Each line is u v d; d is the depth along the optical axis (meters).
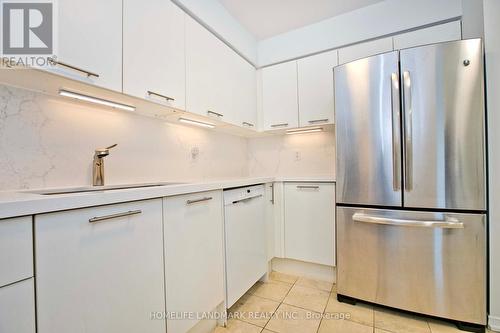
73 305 0.76
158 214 1.06
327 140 2.47
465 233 1.35
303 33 2.22
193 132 2.05
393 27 1.88
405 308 1.49
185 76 1.52
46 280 0.70
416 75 1.43
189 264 1.21
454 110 1.35
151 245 1.02
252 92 2.36
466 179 1.34
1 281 0.62
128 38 1.18
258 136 2.77
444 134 1.37
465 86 1.33
